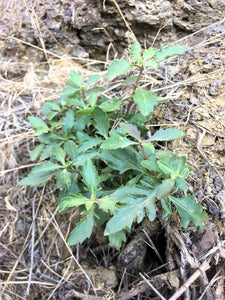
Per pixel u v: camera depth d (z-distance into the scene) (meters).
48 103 0.21
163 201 0.15
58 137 0.19
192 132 0.18
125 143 0.15
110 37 0.26
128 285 0.18
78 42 0.26
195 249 0.16
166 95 0.20
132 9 0.23
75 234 0.14
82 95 0.22
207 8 0.23
